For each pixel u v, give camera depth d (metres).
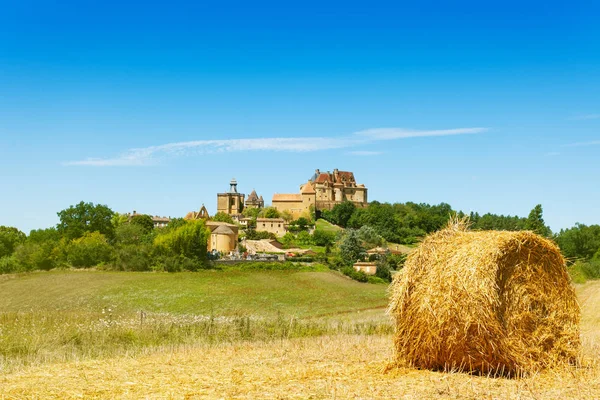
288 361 14.70
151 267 89.56
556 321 12.84
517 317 12.38
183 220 127.44
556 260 13.02
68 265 94.75
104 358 15.97
